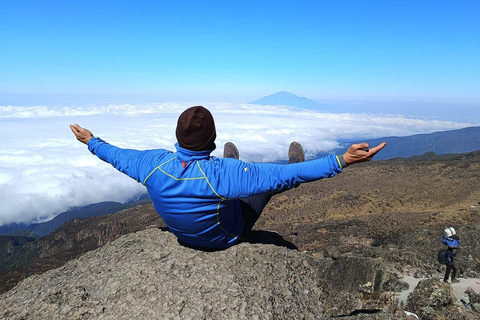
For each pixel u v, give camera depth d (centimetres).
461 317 579
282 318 325
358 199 5312
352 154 264
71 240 11750
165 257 394
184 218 318
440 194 4959
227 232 362
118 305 330
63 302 347
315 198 5747
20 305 367
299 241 3275
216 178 296
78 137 386
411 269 994
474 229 1473
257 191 292
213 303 319
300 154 415
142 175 323
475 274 928
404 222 3556
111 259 418
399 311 573
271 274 372
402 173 6588
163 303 322
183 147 307
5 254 15775
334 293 537
